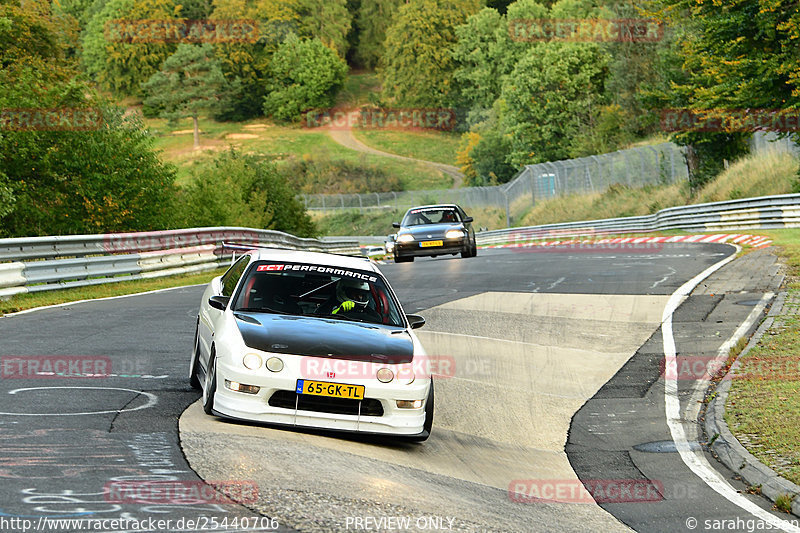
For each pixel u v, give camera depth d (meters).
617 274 49.22
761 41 69.56
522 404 22.97
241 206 98.25
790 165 92.94
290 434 16.56
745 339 28.42
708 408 21.94
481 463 17.41
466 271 54.12
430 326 33.78
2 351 23.80
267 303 19.08
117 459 13.61
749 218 81.12
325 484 13.41
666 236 85.38
